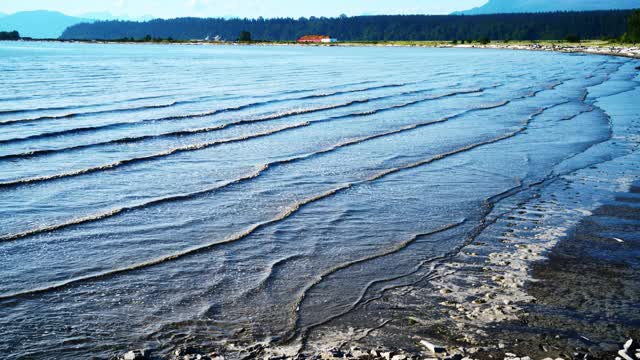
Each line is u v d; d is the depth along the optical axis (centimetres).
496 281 939
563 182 1592
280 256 1048
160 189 1456
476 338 751
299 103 3142
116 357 707
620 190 1508
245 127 2369
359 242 1126
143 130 2231
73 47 16650
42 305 839
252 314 823
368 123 2544
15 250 1041
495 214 1309
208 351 720
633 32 13838
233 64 7169
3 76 4606
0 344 727
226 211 1299
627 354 703
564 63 7981
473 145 2095
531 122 2648
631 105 3284
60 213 1249
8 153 1761
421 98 3519
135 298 870
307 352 716
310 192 1466
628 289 906
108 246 1076
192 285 919
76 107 2797
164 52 12488
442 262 1024
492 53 12581
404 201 1405
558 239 1141
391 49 16462
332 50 15325
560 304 852
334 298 877
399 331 772
